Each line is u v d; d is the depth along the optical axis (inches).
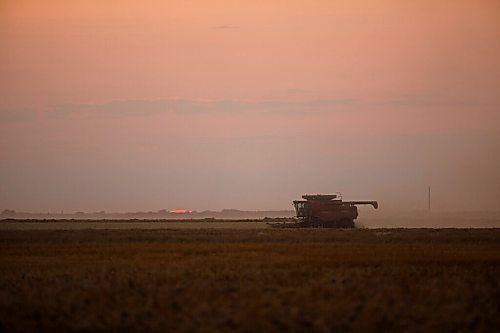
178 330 4234.7
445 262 7706.7
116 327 4343.0
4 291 5748.0
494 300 5216.5
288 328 4239.7
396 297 5226.4
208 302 5059.1
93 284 6033.5
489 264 7573.8
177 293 5472.4
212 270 6939.0
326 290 5546.3
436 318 4559.5
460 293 5467.5
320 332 4165.8
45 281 6304.1
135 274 6648.6
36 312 4808.1
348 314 4616.1
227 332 4170.8
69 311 4817.9
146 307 4842.5
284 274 6574.8
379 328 4286.4
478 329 4308.6
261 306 4891.7
